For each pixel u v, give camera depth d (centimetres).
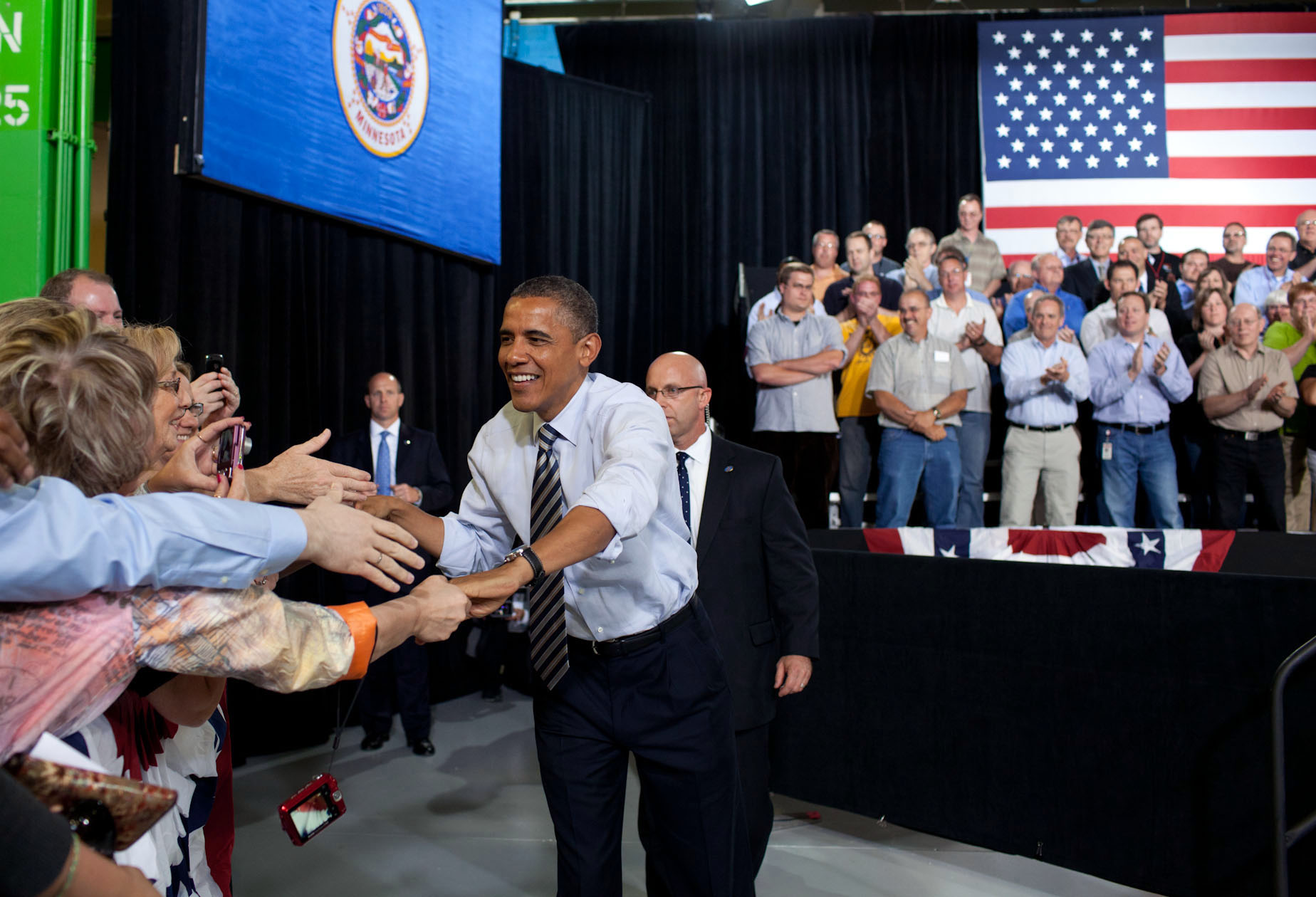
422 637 105
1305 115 630
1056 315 527
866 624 281
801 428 556
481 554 173
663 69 670
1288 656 190
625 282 654
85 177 326
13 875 63
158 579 82
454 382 527
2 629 80
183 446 130
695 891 167
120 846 77
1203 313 581
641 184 666
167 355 138
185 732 112
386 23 454
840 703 285
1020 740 249
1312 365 551
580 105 624
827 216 663
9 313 99
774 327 568
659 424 154
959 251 618
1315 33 631
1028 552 367
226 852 147
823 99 663
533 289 156
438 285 520
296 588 400
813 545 384
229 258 379
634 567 157
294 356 423
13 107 316
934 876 258
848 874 259
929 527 525
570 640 167
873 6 685
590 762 166
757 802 216
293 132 398
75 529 77
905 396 530
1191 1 667
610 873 165
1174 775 223
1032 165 636
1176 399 534
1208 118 632
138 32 357
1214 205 626
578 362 159
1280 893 181
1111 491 542
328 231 442
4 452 81
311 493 149
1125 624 233
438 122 493
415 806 321
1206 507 559
